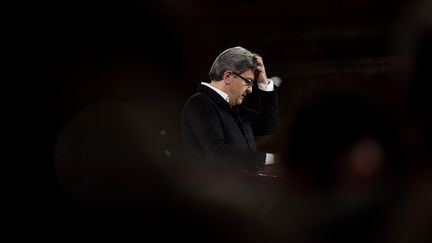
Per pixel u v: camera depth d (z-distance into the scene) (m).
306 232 2.46
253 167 5.92
